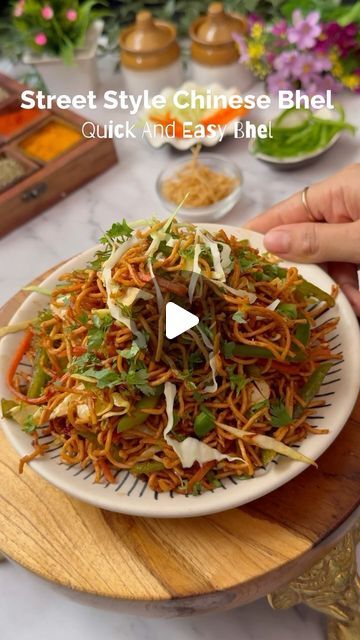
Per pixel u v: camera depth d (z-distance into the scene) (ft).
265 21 3.34
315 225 2.06
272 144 2.89
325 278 2.02
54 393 1.86
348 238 2.01
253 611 2.17
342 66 3.08
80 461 1.79
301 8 3.10
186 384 1.75
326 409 1.79
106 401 1.76
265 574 1.67
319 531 1.72
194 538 1.74
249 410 1.78
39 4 3.09
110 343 1.79
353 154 2.94
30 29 3.14
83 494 1.69
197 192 2.76
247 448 1.75
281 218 2.28
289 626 2.15
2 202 2.77
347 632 2.07
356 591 2.01
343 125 2.85
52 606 2.21
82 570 1.73
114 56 3.48
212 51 3.11
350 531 1.91
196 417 1.78
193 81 3.33
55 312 1.92
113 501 1.66
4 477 1.89
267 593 1.77
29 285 2.21
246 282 1.83
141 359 1.76
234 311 1.79
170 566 1.71
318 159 2.92
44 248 2.81
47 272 2.25
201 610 1.74
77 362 1.80
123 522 1.79
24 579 2.26
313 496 1.77
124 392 1.76
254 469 1.74
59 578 1.72
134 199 2.91
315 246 2.04
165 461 1.76
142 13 3.12
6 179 2.86
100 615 2.18
